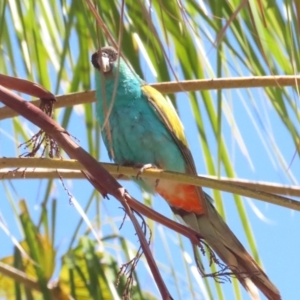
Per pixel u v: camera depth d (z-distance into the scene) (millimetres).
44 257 6816
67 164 5336
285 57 6660
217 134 6277
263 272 6008
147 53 6965
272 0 5590
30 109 4676
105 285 6875
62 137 4617
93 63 8453
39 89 5488
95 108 8117
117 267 6926
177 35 6902
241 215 7023
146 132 8227
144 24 6809
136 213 4793
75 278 6789
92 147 7363
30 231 6914
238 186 5184
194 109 7086
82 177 6008
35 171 5984
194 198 7668
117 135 8266
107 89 8320
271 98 6488
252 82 6195
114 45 4023
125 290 4738
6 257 7371
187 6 6602
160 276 4152
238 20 6352
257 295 5812
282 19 6105
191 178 5480
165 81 6934
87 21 5906
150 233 4879
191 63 6984
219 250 7160
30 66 6574
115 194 4555
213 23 6500
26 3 7070
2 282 7223
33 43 7160
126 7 6750
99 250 6969
